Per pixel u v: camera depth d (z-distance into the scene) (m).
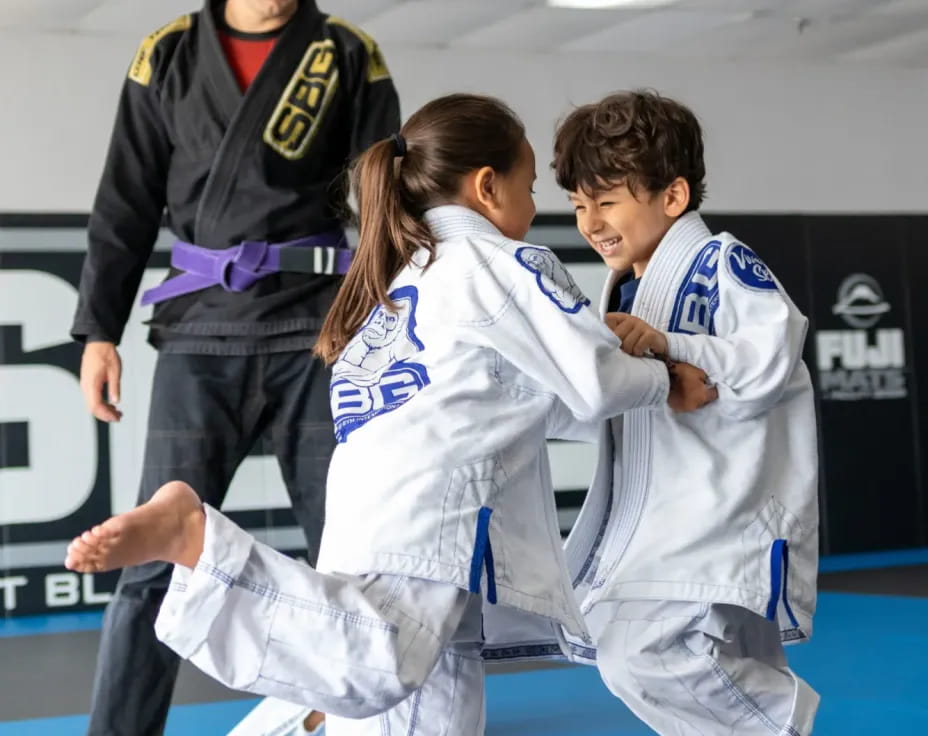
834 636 4.13
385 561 1.47
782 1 5.45
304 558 5.55
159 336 2.45
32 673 4.03
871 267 6.48
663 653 1.71
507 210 1.73
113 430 5.44
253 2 2.38
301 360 2.42
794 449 1.79
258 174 2.38
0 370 5.34
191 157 2.42
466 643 1.61
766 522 1.74
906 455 6.45
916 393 6.49
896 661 3.68
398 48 5.96
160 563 2.35
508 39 5.91
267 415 2.46
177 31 2.47
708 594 1.69
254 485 5.52
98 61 5.56
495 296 1.55
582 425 1.92
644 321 1.80
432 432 1.51
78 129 5.53
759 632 1.80
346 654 1.39
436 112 1.73
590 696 3.26
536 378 1.53
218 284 2.40
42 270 5.42
